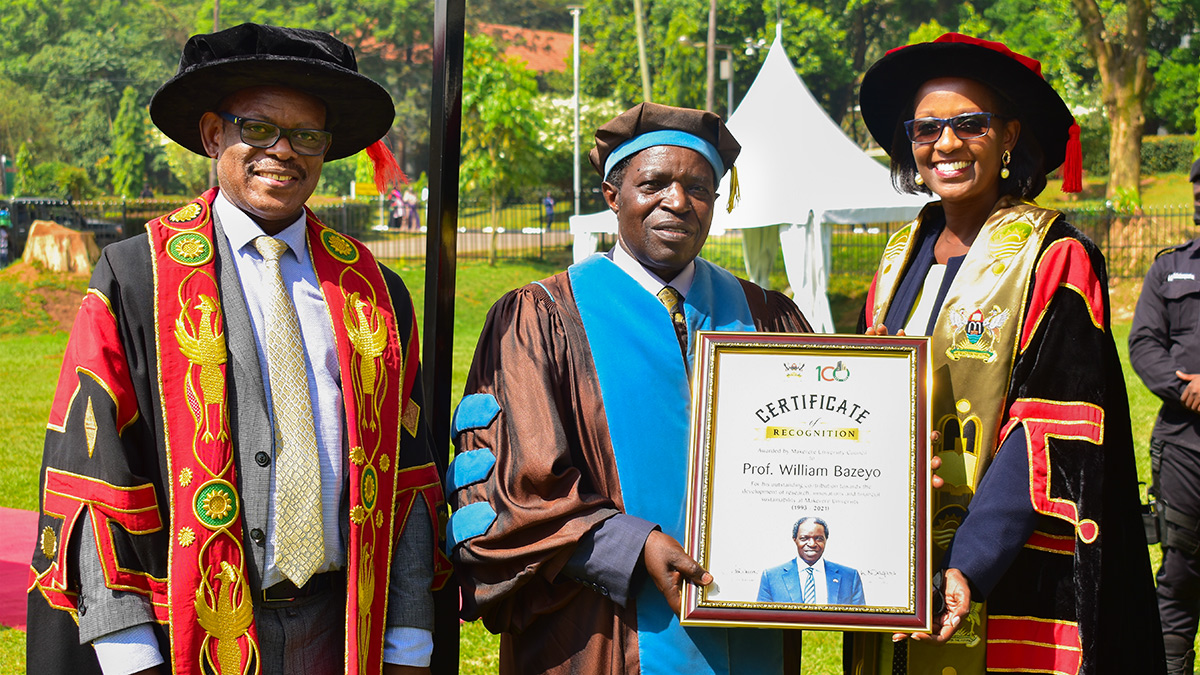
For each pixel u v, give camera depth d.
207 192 2.38
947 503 2.47
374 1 46.97
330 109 2.40
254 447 2.15
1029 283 2.47
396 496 2.37
